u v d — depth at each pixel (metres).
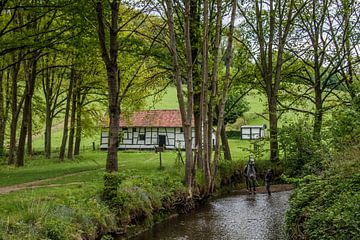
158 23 26.97
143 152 52.44
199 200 21.98
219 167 28.00
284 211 20.20
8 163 34.53
